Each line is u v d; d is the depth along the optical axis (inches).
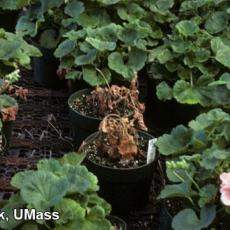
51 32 59.8
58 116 57.0
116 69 51.8
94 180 38.1
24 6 61.7
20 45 50.9
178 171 40.0
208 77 52.3
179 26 54.7
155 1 61.4
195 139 41.9
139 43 53.6
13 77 48.1
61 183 35.7
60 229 34.8
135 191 44.5
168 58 54.1
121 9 58.8
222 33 58.2
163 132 56.8
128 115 47.8
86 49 52.4
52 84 60.6
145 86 62.0
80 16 57.9
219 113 42.2
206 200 37.1
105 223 35.9
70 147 53.2
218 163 37.7
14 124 55.0
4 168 50.0
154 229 45.3
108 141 44.1
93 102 50.0
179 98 51.3
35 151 52.4
